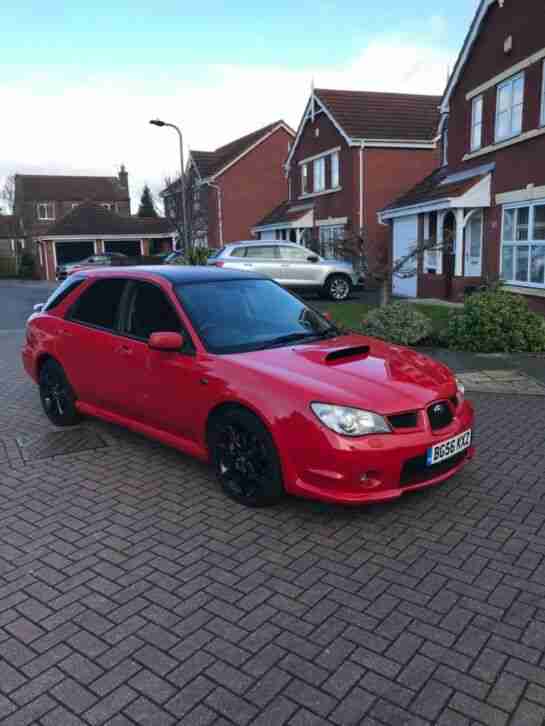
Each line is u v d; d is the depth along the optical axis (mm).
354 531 3938
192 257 23422
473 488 4570
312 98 25547
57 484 4805
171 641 2912
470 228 16500
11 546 3846
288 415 3869
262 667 2727
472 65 15883
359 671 2691
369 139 22703
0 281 42938
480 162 15750
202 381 4379
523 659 2750
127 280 5406
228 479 4383
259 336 4793
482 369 8531
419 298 18344
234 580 3410
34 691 2613
